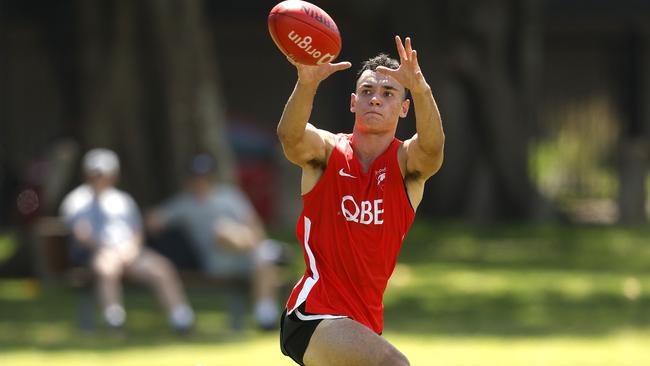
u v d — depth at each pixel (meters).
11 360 40.78
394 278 62.34
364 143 23.00
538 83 92.69
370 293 22.84
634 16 105.75
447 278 62.72
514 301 55.47
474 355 41.75
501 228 86.06
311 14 21.98
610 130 109.19
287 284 49.09
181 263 48.41
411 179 22.97
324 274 22.73
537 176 102.38
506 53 90.12
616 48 110.25
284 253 48.84
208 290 47.44
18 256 65.00
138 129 67.38
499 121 89.31
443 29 88.75
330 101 107.75
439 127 22.27
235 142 85.81
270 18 22.06
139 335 47.28
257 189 83.88
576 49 112.50
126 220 47.56
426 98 22.03
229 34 111.75
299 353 22.66
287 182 84.50
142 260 46.97
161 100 67.12
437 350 42.84
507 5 89.62
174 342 45.16
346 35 103.50
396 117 22.97
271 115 112.12
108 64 67.69
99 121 67.12
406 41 21.81
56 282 48.19
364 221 22.64
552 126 112.12
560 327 48.72
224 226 47.59
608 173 106.56
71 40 91.44
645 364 39.94
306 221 22.95
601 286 60.22
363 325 22.28
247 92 112.25
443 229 84.62
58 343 45.00
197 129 66.94
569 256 72.50
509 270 66.06
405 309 53.25
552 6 106.12
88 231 47.06
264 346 43.91
